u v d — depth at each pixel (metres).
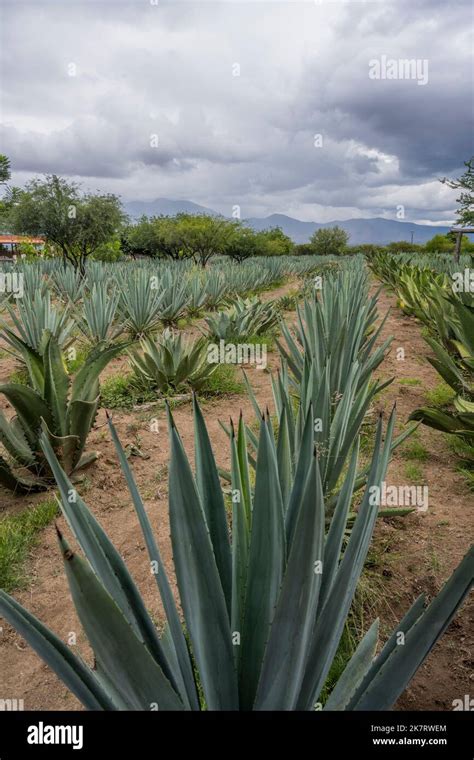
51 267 23.98
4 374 8.31
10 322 12.07
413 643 1.38
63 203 28.23
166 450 5.30
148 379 7.17
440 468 4.66
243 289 19.92
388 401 6.52
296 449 2.66
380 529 3.67
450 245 55.75
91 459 4.81
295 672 1.32
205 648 1.40
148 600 3.11
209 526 1.63
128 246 53.88
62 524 3.95
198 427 1.59
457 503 4.02
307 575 1.21
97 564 1.50
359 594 2.99
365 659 1.92
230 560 1.64
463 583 1.32
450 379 5.45
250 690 1.49
